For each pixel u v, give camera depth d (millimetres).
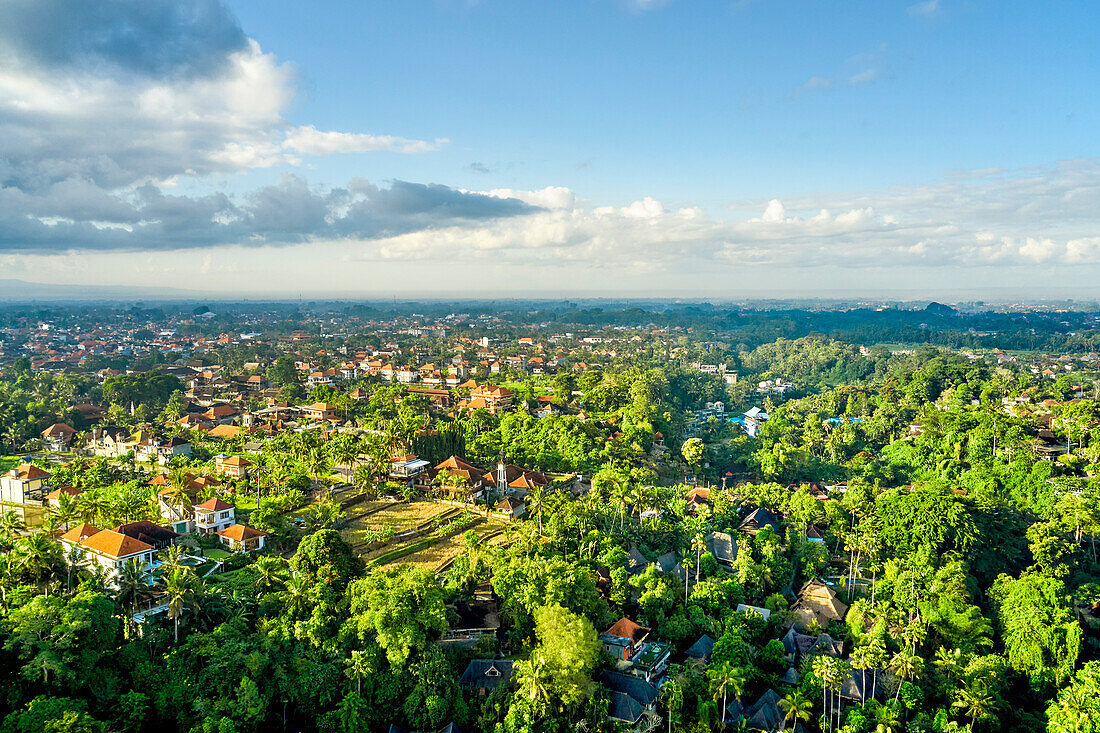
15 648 99000
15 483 185000
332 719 104188
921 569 154625
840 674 116500
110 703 99812
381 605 113562
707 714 113875
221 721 96812
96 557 133250
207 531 160625
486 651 122312
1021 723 119250
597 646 118500
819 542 180625
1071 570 165125
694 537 174250
